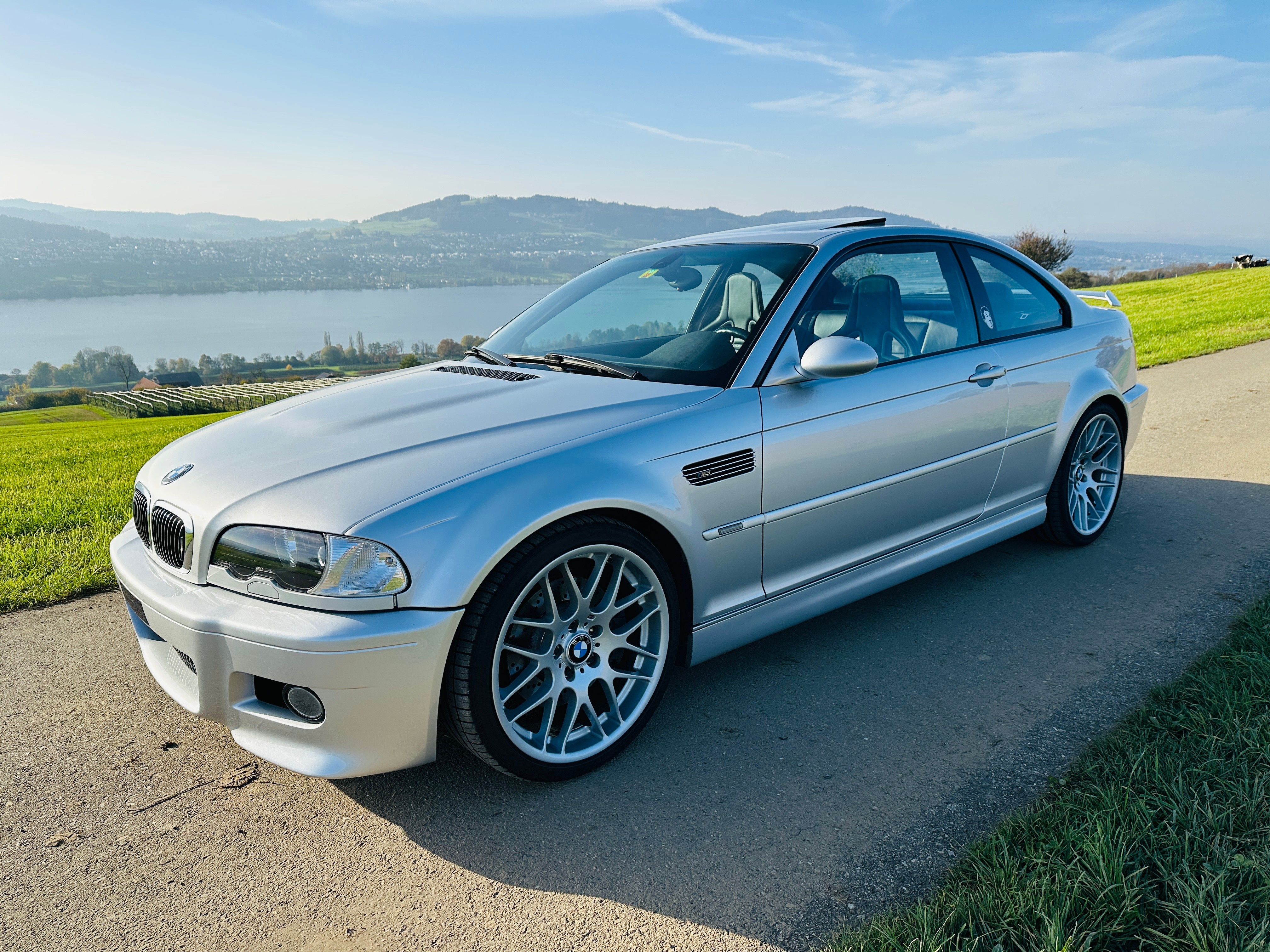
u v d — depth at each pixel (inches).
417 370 133.2
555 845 83.6
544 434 94.1
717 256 129.6
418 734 84.2
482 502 84.1
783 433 106.9
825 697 111.0
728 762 97.0
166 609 87.8
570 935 71.3
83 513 220.5
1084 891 68.5
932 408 124.5
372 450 93.0
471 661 83.4
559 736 94.0
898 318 125.9
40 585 159.3
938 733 101.0
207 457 100.4
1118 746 91.3
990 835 80.8
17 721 111.2
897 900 73.3
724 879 77.5
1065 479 155.1
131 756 102.4
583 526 89.2
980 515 140.3
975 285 139.7
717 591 104.5
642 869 79.5
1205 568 149.6
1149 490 200.1
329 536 80.8
